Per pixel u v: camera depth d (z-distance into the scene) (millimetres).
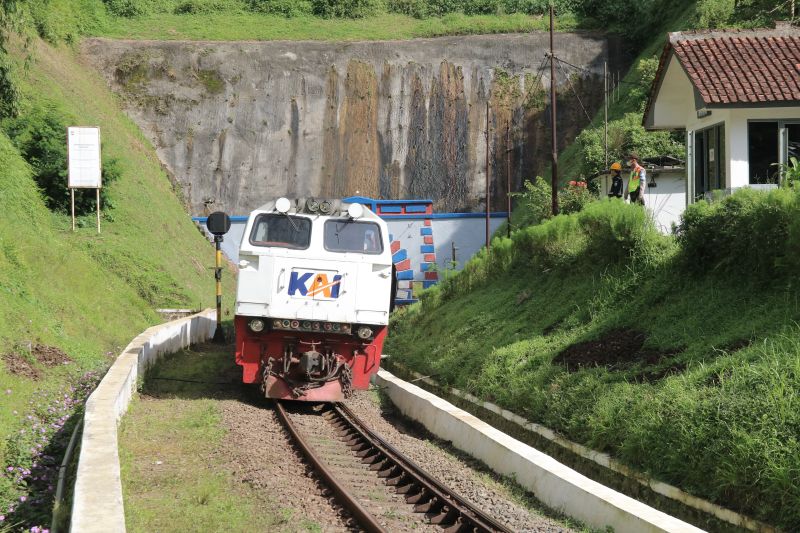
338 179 52906
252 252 13984
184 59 54656
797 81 16938
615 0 58750
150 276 28297
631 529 7234
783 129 17219
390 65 55281
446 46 56125
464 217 39594
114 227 30750
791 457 7156
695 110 19531
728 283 11797
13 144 28969
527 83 54562
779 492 6988
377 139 53781
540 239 19203
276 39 58344
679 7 52156
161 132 52344
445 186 52844
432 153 53406
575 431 10656
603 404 10359
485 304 19625
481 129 53719
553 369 12555
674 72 19500
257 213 14344
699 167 19781
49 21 48469
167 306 27109
